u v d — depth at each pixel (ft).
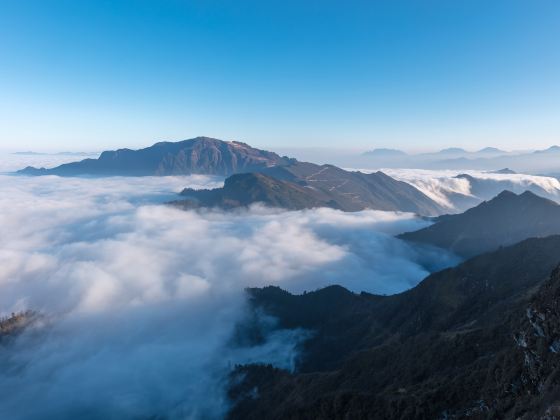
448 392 270.05
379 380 381.60
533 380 218.59
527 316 260.21
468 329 392.27
